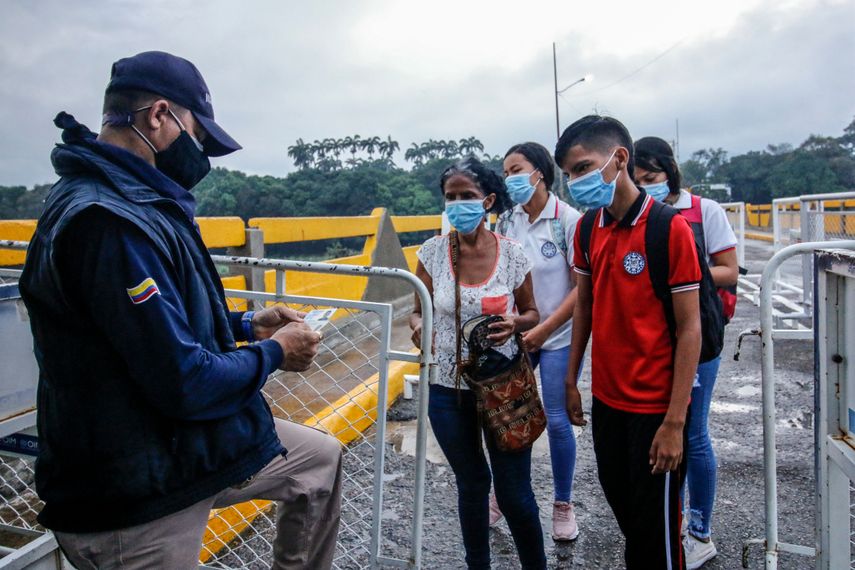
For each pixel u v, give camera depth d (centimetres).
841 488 183
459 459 235
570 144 198
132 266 129
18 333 197
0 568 179
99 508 139
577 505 332
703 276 210
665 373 197
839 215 571
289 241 557
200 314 148
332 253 957
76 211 128
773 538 230
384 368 225
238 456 154
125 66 148
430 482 360
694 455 264
